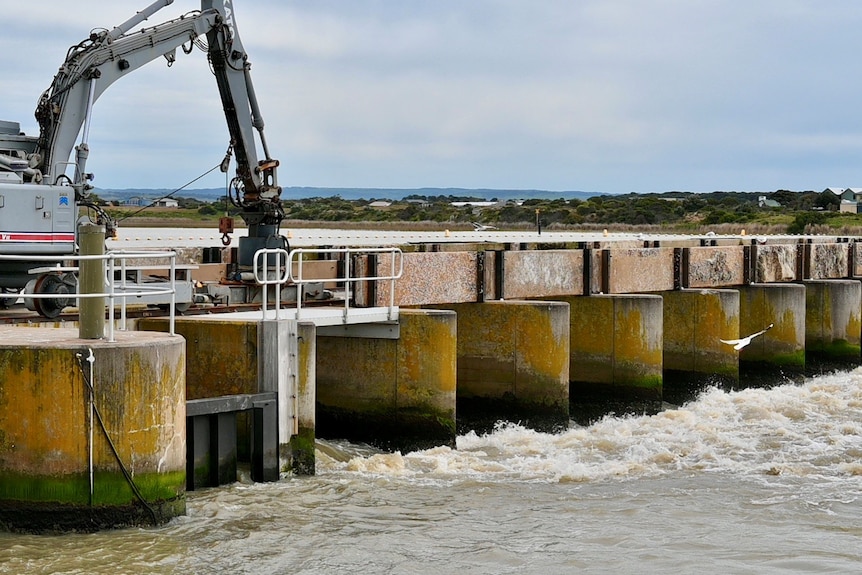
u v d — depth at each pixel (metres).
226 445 18.62
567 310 26.95
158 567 14.66
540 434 26.34
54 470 15.20
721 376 33.41
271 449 19.22
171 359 15.89
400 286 25.06
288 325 19.61
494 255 27.53
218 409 18.28
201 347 20.02
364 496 19.02
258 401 18.94
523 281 28.45
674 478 21.77
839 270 43.03
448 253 26.30
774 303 37.19
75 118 21.89
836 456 24.38
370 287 24.27
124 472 15.49
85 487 15.30
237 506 17.61
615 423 28.55
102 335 15.86
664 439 26.11
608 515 18.59
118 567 14.52
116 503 15.56
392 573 15.12
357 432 23.89
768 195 120.69
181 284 21.30
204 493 18.06
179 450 16.30
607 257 30.83
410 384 23.28
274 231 25.55
